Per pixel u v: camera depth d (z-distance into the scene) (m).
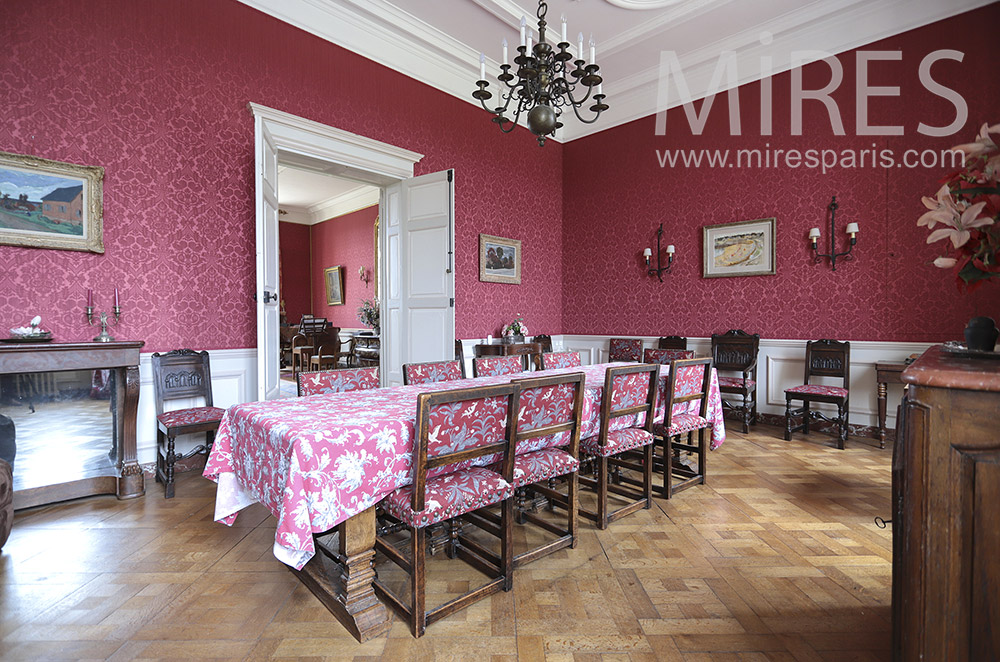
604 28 4.74
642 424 2.83
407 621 1.73
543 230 6.37
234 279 3.79
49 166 2.98
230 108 3.74
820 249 4.63
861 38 4.36
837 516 2.67
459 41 4.98
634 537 2.42
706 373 3.06
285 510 1.50
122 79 3.26
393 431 1.74
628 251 5.99
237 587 1.97
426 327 4.75
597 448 2.49
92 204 3.12
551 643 1.63
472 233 5.52
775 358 4.91
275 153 3.80
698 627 1.71
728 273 5.18
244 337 3.85
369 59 4.59
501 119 2.82
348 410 1.93
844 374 4.36
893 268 4.26
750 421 4.96
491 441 1.84
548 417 2.06
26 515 2.67
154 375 3.31
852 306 4.46
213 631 1.69
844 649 1.59
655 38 4.90
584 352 6.44
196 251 3.60
